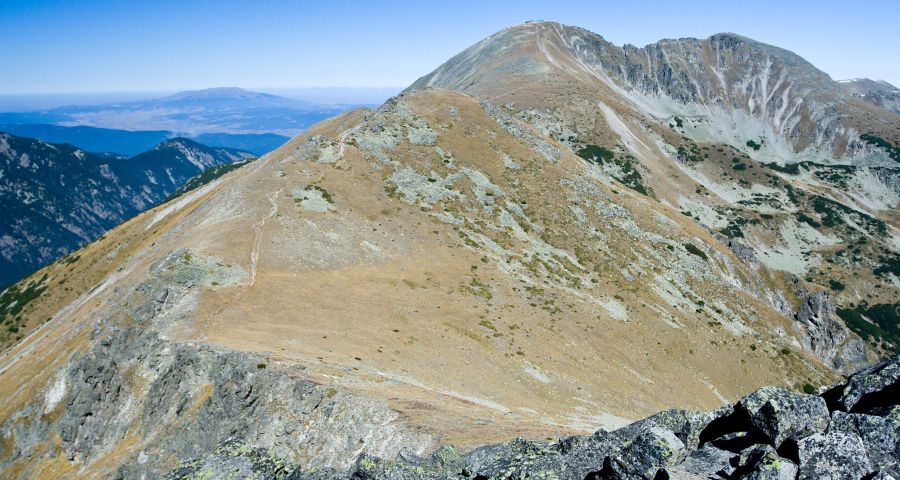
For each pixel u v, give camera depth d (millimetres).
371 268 77125
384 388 41812
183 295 59562
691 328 88812
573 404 56750
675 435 18469
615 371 67688
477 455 21016
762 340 94250
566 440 20172
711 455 16672
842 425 16000
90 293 97750
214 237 75688
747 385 80625
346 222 85750
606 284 93312
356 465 19000
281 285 66250
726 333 91000
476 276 81750
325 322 58969
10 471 52781
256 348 47969
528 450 20719
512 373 58844
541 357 64438
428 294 73062
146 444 44750
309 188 92188
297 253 74750
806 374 88688
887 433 15180
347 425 35219
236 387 42281
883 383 17469
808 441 14914
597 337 74562
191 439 42406
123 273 94438
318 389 38469
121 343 55250
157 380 49406
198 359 47531
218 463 18938
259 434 38125
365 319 62000
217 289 61969
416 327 62688
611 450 18406
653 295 95500
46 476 51062
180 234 91125
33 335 93562
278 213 83062
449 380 52344
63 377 56188
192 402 45438
